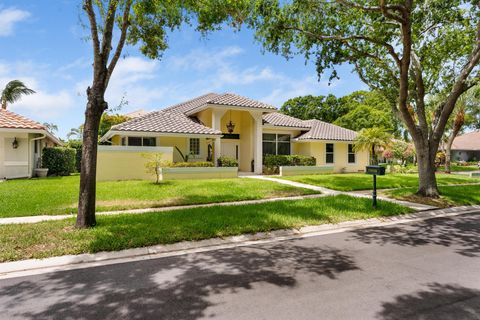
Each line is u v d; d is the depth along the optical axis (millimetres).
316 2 9508
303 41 10602
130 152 15844
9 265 4695
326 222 7707
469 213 9742
